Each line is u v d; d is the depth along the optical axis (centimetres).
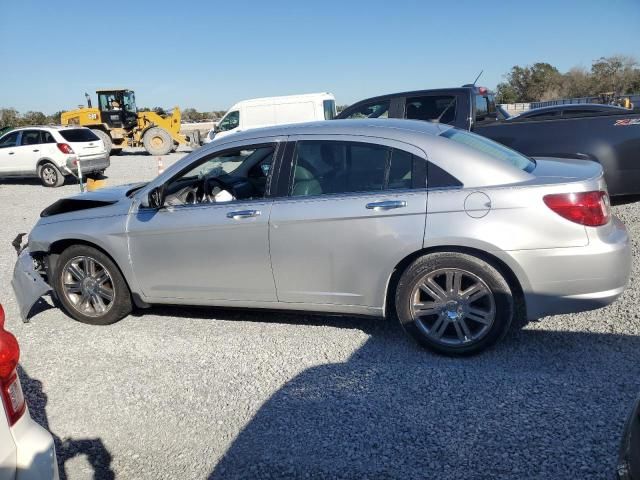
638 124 726
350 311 413
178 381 392
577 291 364
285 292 423
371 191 396
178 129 2722
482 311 382
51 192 1568
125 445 325
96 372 414
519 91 6006
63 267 499
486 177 376
